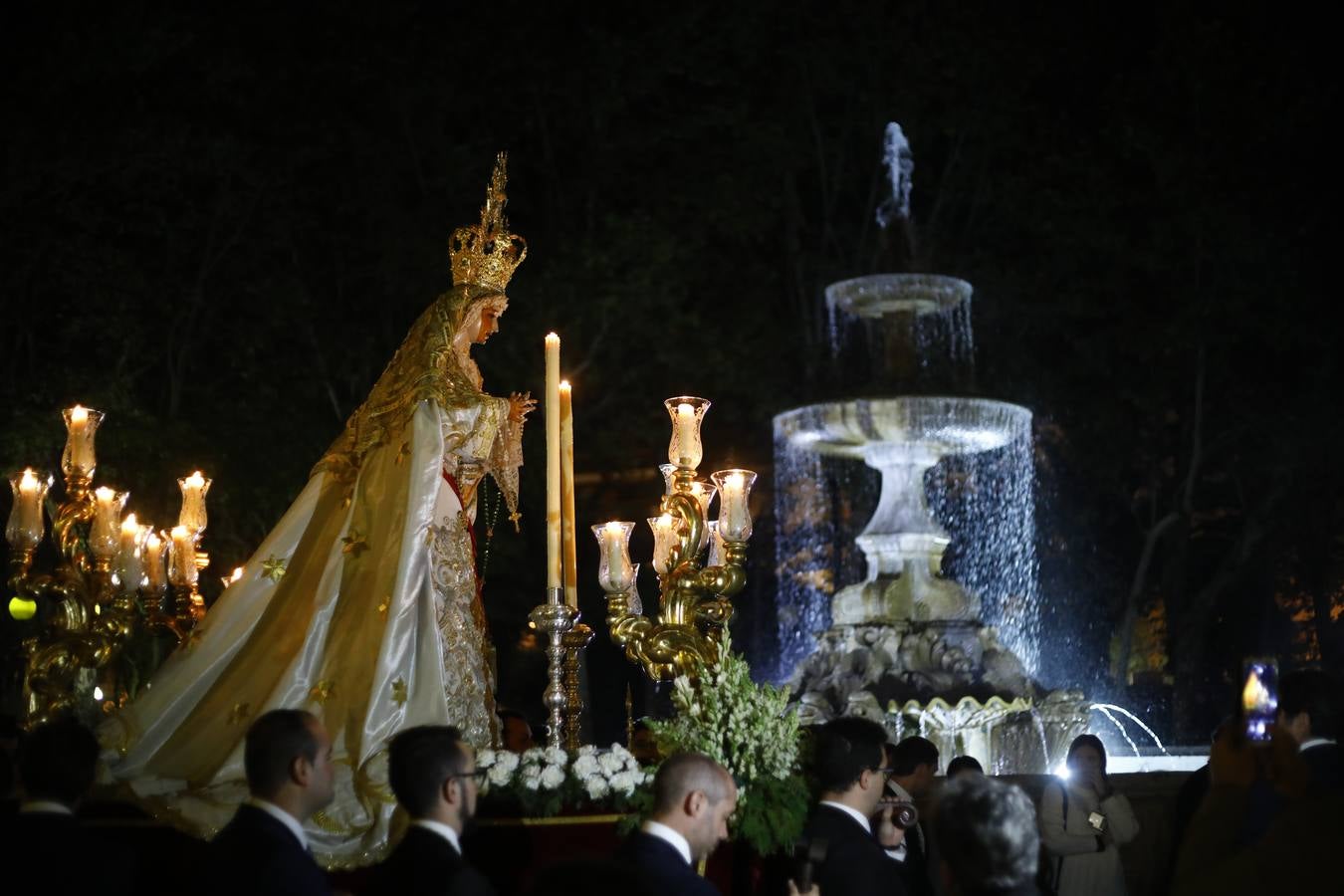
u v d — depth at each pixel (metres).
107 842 4.89
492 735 7.11
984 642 14.26
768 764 6.29
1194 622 23.55
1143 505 26.03
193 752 6.70
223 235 21.95
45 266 19.70
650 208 24.62
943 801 3.88
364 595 6.90
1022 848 3.74
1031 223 24.34
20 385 19.47
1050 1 25.84
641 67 24.48
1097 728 18.56
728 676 6.53
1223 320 23.50
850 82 25.47
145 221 20.95
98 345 20.28
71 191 20.55
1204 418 24.33
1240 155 23.92
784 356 24.89
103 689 9.22
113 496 7.93
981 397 14.75
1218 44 24.03
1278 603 25.92
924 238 24.55
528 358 22.52
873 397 14.66
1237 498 26.31
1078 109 25.84
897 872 6.18
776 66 25.91
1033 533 25.53
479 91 24.33
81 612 7.59
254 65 22.48
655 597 24.19
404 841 4.76
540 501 22.31
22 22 20.03
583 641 7.76
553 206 24.58
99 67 19.80
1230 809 5.18
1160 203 23.89
